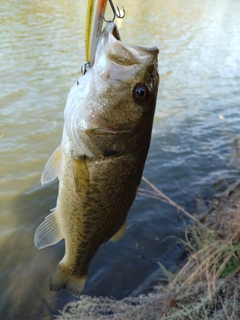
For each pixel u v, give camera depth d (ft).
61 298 1.95
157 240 2.41
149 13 11.13
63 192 1.01
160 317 1.58
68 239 1.06
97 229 1.01
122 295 2.01
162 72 6.04
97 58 0.89
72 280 1.12
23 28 7.18
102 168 0.95
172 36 8.59
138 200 2.80
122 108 0.91
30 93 4.42
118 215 1.02
